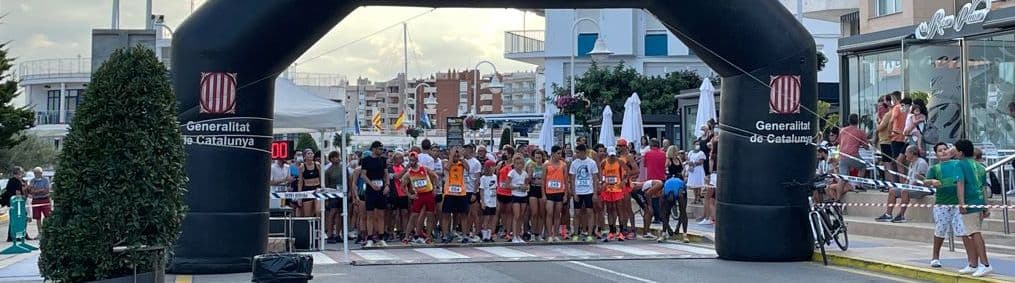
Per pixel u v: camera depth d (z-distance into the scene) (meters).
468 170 17.91
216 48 12.62
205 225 12.73
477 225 18.22
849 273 13.01
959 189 12.00
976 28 19.95
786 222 14.12
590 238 18.03
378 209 17.23
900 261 13.40
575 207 18.14
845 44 24.22
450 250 16.66
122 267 9.27
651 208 18.70
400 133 79.94
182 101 12.66
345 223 15.48
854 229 17.67
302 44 13.00
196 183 12.73
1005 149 19.48
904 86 21.94
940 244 12.57
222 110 12.69
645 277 12.62
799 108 13.92
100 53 11.25
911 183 16.44
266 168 13.19
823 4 38.62
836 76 52.03
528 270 13.53
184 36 12.73
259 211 13.09
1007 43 20.09
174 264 12.66
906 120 18.19
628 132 25.84
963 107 20.70
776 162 14.02
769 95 13.88
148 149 9.27
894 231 16.64
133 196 9.16
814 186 14.09
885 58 23.00
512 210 17.78
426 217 17.64
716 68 14.32
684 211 18.38
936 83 21.69
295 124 14.74
